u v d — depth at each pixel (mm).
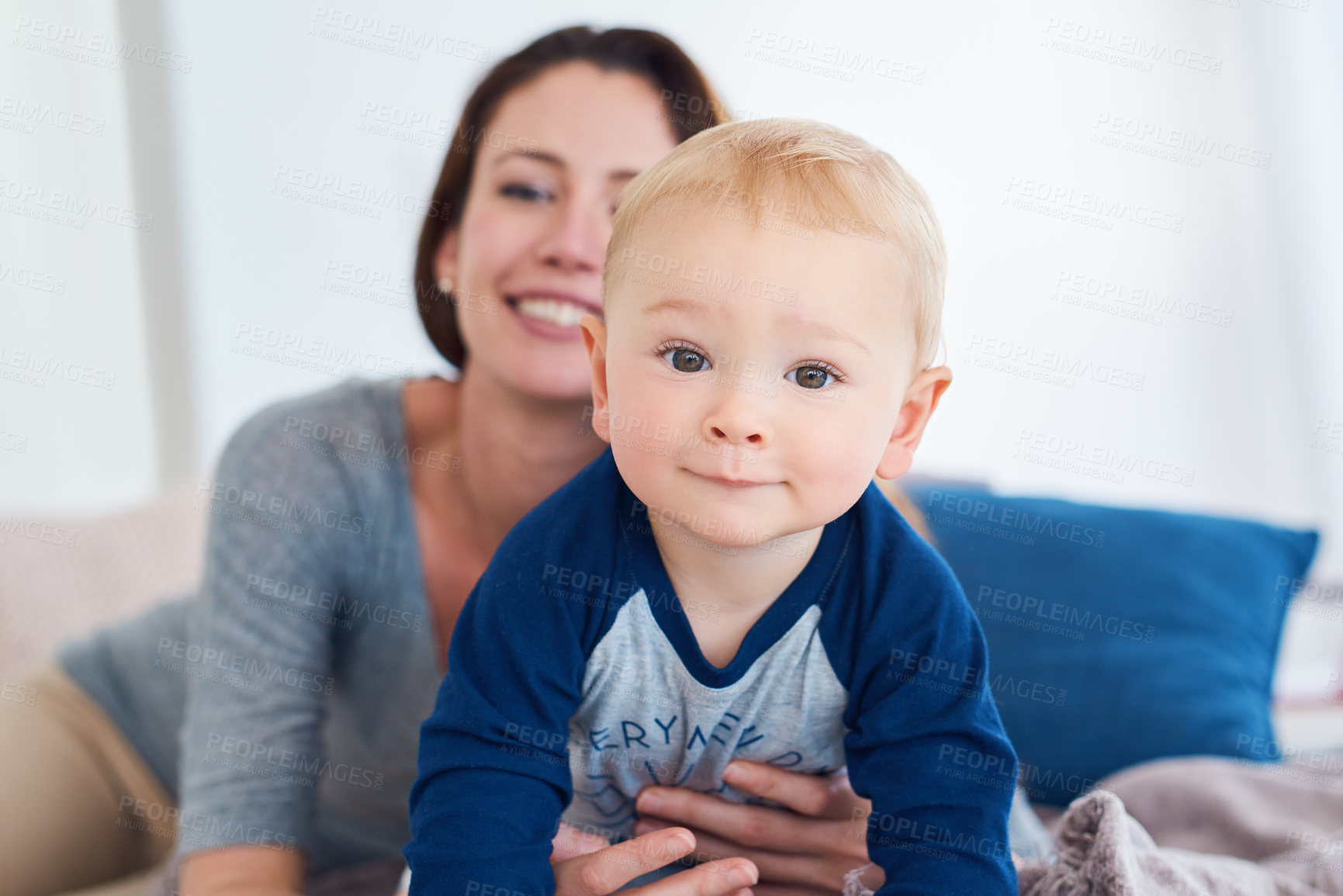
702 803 853
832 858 871
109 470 2182
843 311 613
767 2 1747
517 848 663
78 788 1386
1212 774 1108
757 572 710
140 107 2117
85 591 1646
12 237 2088
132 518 1764
